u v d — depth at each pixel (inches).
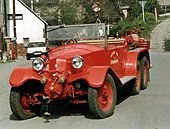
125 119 203.9
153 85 339.6
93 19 1786.4
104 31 240.4
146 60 325.4
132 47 306.7
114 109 235.0
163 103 248.1
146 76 324.5
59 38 247.4
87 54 210.4
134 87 285.1
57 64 203.5
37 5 2298.2
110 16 1753.2
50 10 2285.9
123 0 1969.7
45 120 212.2
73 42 248.1
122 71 268.8
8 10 1359.5
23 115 212.4
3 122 212.4
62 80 193.3
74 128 187.8
